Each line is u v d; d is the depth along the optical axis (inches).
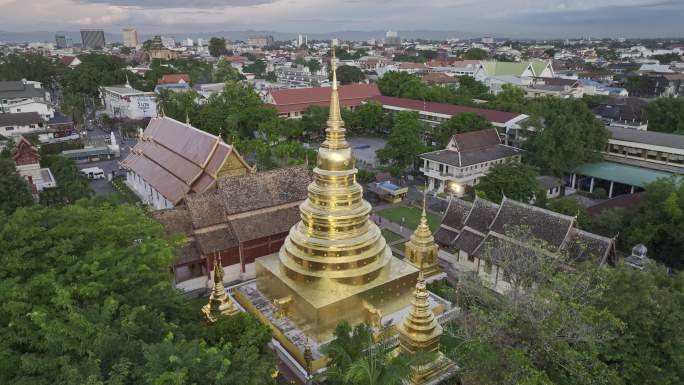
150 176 2915.8
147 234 1373.0
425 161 3412.9
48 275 981.8
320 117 4712.1
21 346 937.5
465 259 2154.3
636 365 1146.7
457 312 1566.2
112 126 5300.2
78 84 6569.9
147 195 3088.1
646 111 4185.5
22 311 925.2
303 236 1625.2
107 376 840.3
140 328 960.3
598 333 1151.0
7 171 2391.7
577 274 1403.8
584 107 3422.7
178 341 1003.3
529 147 3459.6
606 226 2247.8
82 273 1043.9
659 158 3275.1
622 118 4365.2
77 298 1016.2
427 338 1360.7
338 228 1581.0
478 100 5172.2
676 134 3572.8
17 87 5856.3
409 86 5580.7
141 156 3248.0
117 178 3609.7
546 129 3299.7
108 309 935.7
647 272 1327.5
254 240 2107.5
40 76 7588.6
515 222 1991.9
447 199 3159.5
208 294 2015.3
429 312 1384.1
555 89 6008.9
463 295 1550.2
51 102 6481.3
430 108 4643.2
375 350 1120.2
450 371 1364.4
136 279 1139.9
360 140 4918.8
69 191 2716.5
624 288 1234.6
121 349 875.4
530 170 2723.9
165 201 2748.5
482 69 7140.8
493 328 1193.4
